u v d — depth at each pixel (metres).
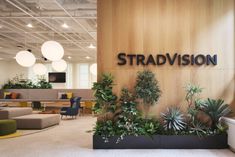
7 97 14.49
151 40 5.93
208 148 5.45
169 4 5.94
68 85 20.36
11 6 7.92
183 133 5.52
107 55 5.93
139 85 5.72
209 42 5.90
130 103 5.68
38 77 18.45
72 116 11.48
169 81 5.90
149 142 5.49
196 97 5.87
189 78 5.90
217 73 5.90
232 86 5.88
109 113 5.80
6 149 5.51
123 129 5.55
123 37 5.94
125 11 5.94
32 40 12.63
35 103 13.28
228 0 5.92
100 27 5.95
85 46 14.30
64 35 11.53
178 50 5.91
